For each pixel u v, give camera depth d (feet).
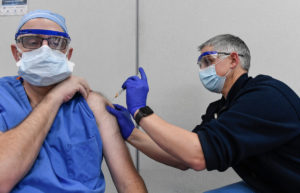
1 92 2.90
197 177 4.77
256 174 3.38
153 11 4.79
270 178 3.19
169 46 4.78
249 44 4.59
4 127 2.71
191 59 4.73
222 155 2.86
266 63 4.56
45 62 2.94
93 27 4.85
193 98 4.75
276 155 3.12
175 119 4.80
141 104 3.45
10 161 2.23
